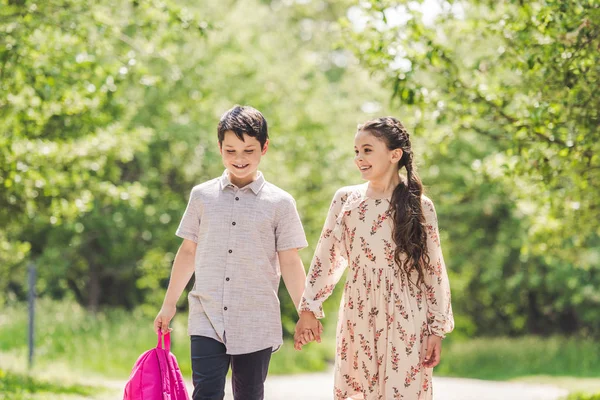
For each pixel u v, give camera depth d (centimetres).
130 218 2289
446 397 1382
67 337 1877
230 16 2478
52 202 1276
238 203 554
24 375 1303
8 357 1638
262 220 552
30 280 1523
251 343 543
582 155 927
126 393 537
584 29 816
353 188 563
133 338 1967
